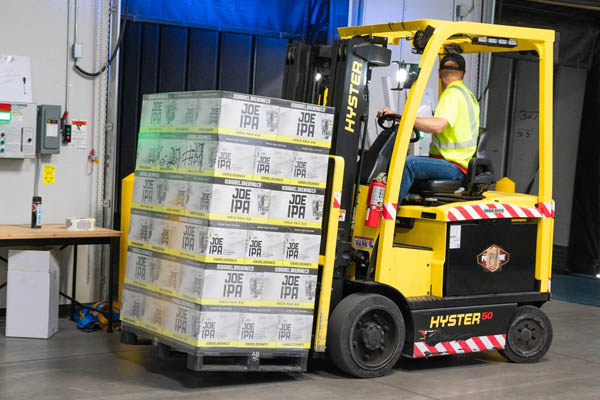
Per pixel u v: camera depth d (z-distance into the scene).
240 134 4.32
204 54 7.54
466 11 8.82
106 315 6.13
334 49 4.99
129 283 4.89
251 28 7.71
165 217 4.62
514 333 5.56
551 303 8.38
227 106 4.28
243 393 4.43
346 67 4.90
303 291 4.56
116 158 7.10
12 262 5.59
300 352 4.58
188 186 4.45
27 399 4.16
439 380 4.98
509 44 5.29
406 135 4.89
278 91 7.89
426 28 4.89
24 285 5.60
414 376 5.05
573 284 9.82
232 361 4.62
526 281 5.55
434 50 4.88
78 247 6.59
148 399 4.23
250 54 7.74
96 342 5.60
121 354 5.27
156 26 7.32
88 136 6.57
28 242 5.61
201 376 4.77
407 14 8.41
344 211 4.95
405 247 5.10
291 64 5.34
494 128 10.98
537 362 5.66
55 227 6.03
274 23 7.83
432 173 5.25
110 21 6.61
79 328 6.04
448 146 5.36
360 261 5.07
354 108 4.95
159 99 4.80
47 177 6.39
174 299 4.48
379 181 4.97
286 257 4.50
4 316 6.29
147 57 7.32
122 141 7.30
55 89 6.39
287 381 4.75
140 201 4.86
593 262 10.61
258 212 4.39
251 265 4.39
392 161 4.91
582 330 6.96
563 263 11.20
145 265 4.75
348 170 4.95
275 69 7.86
